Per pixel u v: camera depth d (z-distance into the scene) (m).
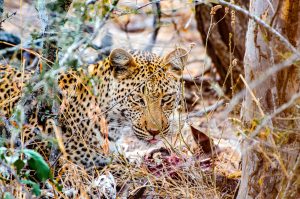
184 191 9.89
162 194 9.92
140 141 11.06
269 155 8.22
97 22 9.74
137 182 10.30
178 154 10.79
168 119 11.19
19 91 10.59
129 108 10.91
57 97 9.52
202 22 14.88
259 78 7.95
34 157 7.86
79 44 9.27
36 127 10.10
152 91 10.86
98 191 9.53
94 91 10.50
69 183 9.97
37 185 7.96
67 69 10.12
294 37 7.93
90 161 10.74
